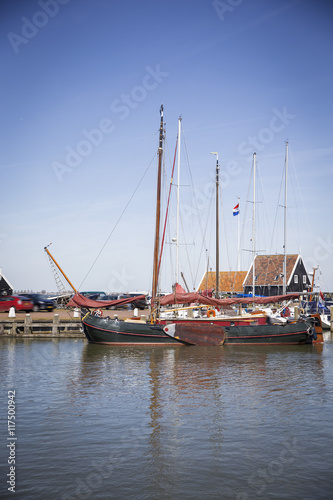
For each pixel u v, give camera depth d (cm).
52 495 995
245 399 1756
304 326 3544
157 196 3597
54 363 2598
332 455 1202
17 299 4953
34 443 1287
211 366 2517
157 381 2098
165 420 1491
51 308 5081
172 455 1202
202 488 1026
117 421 1482
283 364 2598
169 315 3750
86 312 3659
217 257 4600
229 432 1377
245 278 8125
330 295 7681
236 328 3447
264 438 1325
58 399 1758
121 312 5247
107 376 2220
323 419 1499
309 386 1991
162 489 1023
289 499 978
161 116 3638
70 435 1348
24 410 1608
